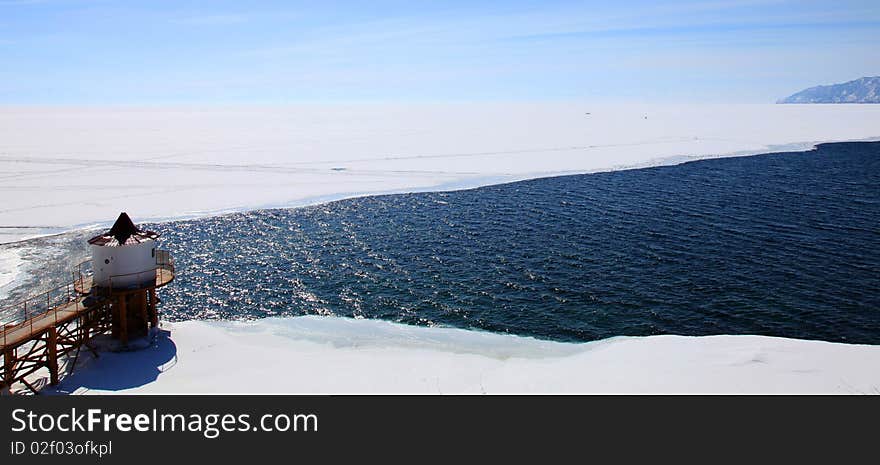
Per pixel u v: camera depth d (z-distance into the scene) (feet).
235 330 56.54
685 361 45.09
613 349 49.06
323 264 77.61
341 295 66.69
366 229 95.30
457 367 46.21
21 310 61.31
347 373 44.98
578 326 57.82
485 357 49.26
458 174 144.87
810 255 79.00
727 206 109.29
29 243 85.87
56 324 43.45
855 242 85.05
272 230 94.89
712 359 45.24
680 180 136.98
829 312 60.13
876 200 113.29
